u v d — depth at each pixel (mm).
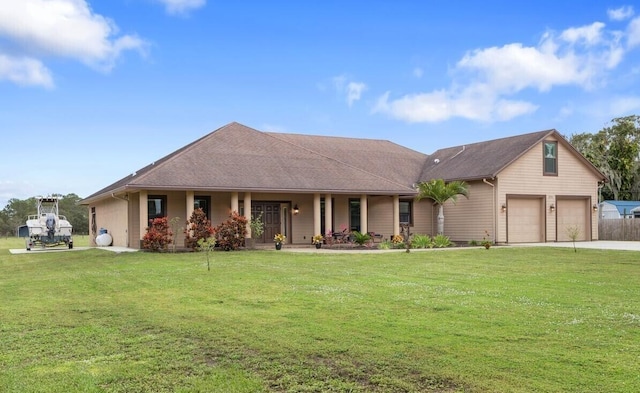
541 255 18844
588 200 29297
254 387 4984
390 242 25188
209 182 21891
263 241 26047
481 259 17344
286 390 4922
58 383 5105
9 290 11492
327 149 31391
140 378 5262
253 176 23438
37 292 11094
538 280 12039
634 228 30078
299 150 27594
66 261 19234
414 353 5922
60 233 27391
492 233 26422
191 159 23484
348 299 9469
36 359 5953
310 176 24969
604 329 7016
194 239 21312
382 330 7020
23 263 19406
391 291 10406
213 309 8719
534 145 27172
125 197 24578
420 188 26438
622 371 5230
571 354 5832
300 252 20672
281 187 23125
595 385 4848
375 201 29375
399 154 33719
